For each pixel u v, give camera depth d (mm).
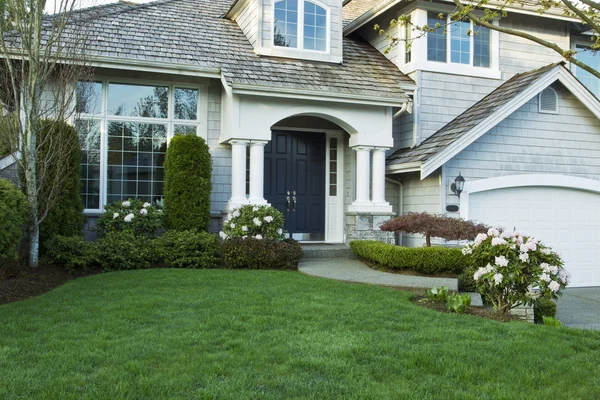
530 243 7289
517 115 12844
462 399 4156
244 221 11016
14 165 10305
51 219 9984
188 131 12117
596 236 13672
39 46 9352
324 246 12625
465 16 6621
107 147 11578
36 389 4008
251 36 12945
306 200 13727
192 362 4672
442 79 13609
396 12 14211
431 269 9859
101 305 6691
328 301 7227
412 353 5090
